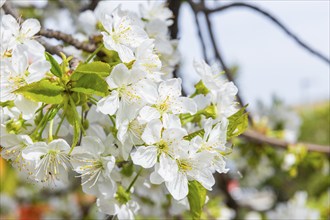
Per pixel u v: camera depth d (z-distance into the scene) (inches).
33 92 15.3
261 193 59.1
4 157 16.4
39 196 53.9
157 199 21.4
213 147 16.7
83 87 15.8
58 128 16.3
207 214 35.9
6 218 53.3
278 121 38.2
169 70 21.1
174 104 16.5
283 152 36.1
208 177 16.4
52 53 19.4
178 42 21.1
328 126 67.9
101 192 16.9
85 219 46.6
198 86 18.4
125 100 16.2
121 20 16.9
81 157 16.4
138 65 16.3
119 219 18.1
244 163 38.9
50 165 16.3
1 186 52.0
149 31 20.5
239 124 17.3
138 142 16.7
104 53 17.8
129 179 18.4
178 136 16.3
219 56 29.6
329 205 46.0
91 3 25.4
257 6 28.6
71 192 52.2
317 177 58.7
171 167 16.2
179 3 26.8
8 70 15.4
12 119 16.2
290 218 44.0
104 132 17.8
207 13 29.8
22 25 16.7
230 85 18.1
